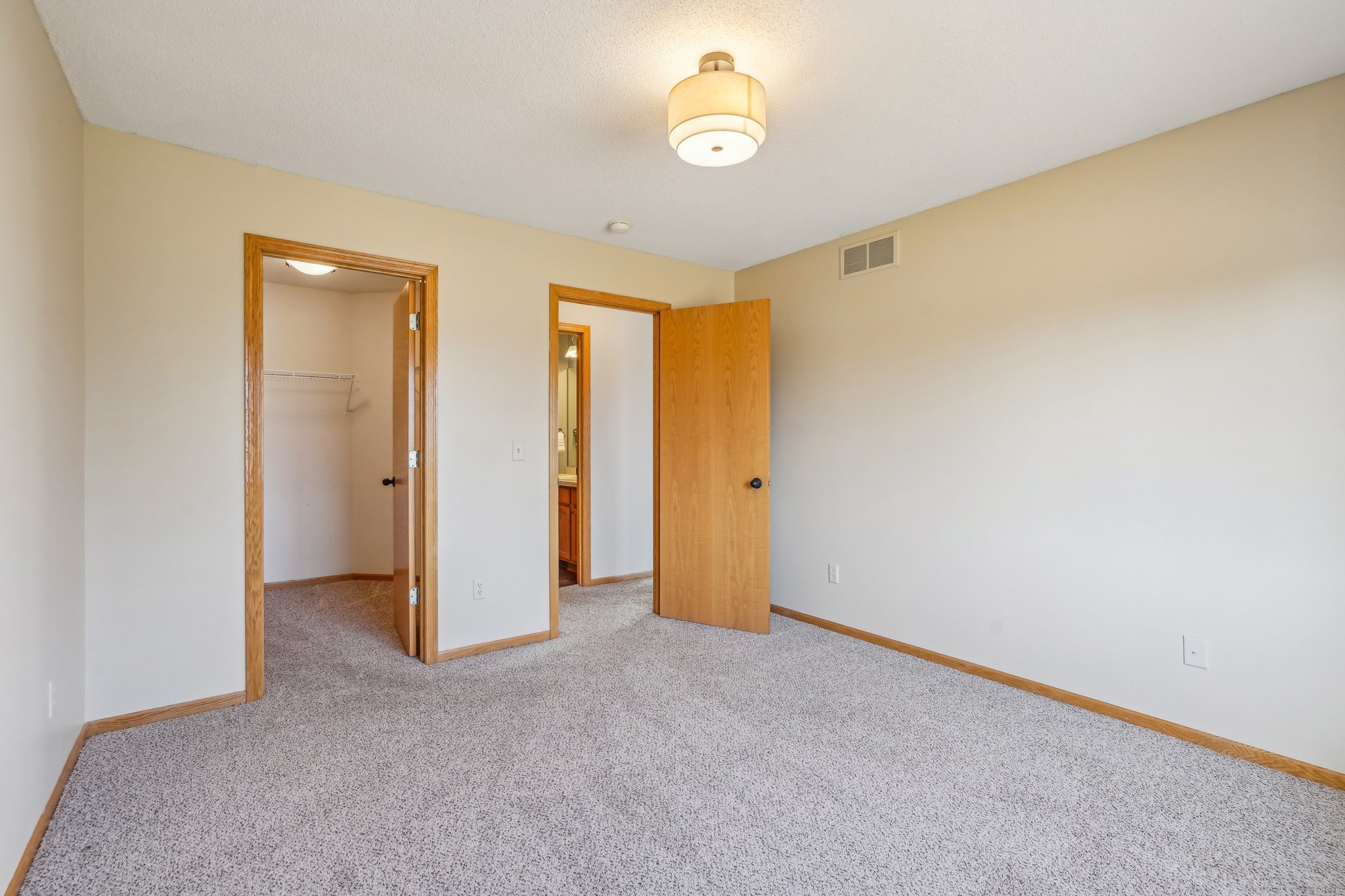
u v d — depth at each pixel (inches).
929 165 105.7
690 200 120.5
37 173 66.9
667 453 156.7
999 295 114.1
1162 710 94.8
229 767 82.4
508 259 131.8
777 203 122.7
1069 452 104.7
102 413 91.0
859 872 63.5
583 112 88.3
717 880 62.1
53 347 73.2
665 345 157.1
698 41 72.7
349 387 196.1
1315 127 81.2
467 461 126.4
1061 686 106.0
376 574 198.2
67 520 79.4
